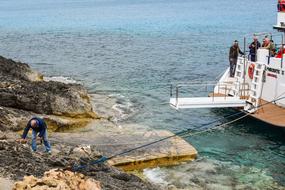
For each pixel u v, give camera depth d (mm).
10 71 32938
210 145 24078
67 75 45062
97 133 24266
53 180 13266
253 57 28516
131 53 60094
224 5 175250
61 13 158125
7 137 20203
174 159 21422
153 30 91312
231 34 79938
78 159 17359
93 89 37594
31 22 123000
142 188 16344
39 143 19766
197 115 29578
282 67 25391
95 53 61031
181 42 70938
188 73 44844
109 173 17000
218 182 19469
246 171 20719
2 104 25719
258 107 26031
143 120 28594
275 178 20016
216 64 49938
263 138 24891
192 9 154625
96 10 168375
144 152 21438
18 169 14984
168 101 33406
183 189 18641
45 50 65750
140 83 40094
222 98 27875
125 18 124500
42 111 26297
